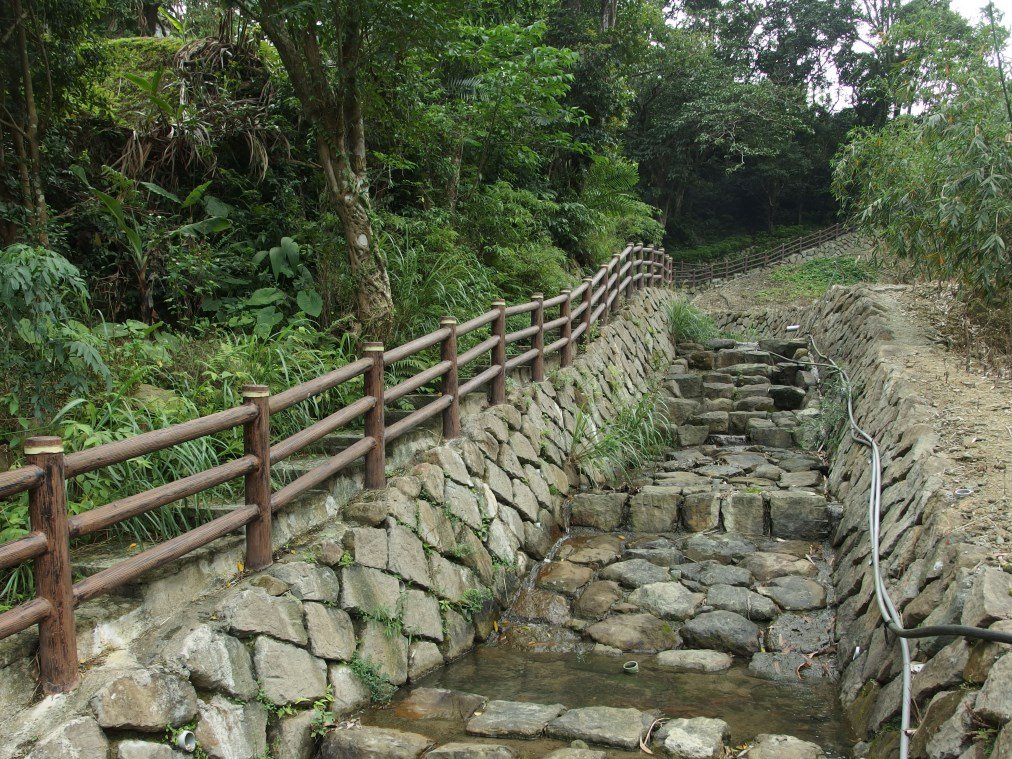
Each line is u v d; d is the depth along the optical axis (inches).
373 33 198.1
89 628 95.5
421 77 263.7
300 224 250.2
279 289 236.7
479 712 129.6
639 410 290.5
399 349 162.2
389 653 137.7
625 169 486.0
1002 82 233.5
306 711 116.0
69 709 85.8
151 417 145.2
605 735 120.3
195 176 266.1
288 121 276.7
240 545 122.6
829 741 122.3
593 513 226.2
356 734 116.5
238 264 238.8
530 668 154.0
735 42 1307.8
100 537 125.2
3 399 129.3
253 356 180.1
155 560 98.7
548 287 329.1
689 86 1115.9
